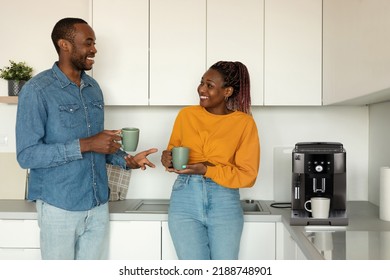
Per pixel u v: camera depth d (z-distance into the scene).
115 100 2.38
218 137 1.93
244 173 1.92
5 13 2.68
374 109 2.57
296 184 2.04
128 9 2.37
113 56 2.37
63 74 1.90
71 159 1.81
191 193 1.92
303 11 2.35
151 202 2.61
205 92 1.96
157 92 2.38
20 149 1.80
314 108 2.67
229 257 1.89
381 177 2.03
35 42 2.68
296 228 1.84
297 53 2.35
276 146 2.67
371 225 1.91
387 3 1.43
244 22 2.35
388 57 1.42
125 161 2.11
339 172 2.00
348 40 1.89
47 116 1.85
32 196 1.91
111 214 2.15
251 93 2.36
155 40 2.37
